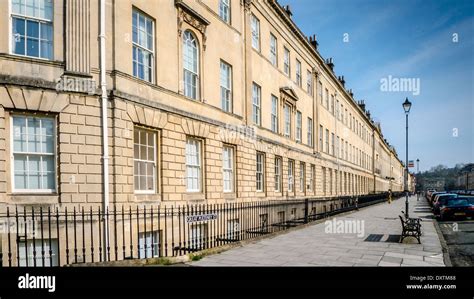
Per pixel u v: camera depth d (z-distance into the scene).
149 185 12.71
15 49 9.89
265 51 23.03
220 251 11.30
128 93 11.55
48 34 10.39
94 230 10.39
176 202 13.42
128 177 11.38
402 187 133.12
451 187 122.56
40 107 9.86
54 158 10.19
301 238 14.44
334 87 41.78
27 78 9.71
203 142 15.64
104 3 11.10
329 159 37.69
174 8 14.05
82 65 10.59
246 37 20.22
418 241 13.16
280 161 24.69
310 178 31.05
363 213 28.52
